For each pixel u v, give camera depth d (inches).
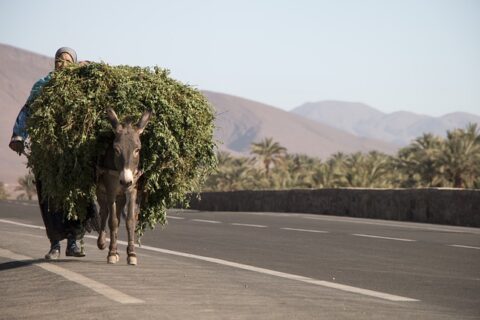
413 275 737.6
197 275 639.1
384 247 1019.3
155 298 502.6
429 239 1152.2
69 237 727.7
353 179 4584.2
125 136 660.7
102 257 782.5
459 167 4296.3
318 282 665.0
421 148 4943.4
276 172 6323.8
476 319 508.7
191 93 717.9
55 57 727.7
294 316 467.8
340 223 1533.0
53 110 686.5
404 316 493.0
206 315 455.5
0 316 464.4
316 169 5226.4
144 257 773.9
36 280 581.6
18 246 852.6
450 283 685.3
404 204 1772.9
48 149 689.0
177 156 701.3
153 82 700.0
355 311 497.7
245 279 640.4
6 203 2541.8
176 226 1396.4
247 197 2393.0
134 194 686.5
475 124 4377.5
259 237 1159.6
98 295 502.6
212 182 6136.8
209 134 725.9
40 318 449.4
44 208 721.0
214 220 1609.3
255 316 460.4
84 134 681.6
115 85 694.5
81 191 693.3
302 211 2138.3
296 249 979.3
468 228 1441.9
